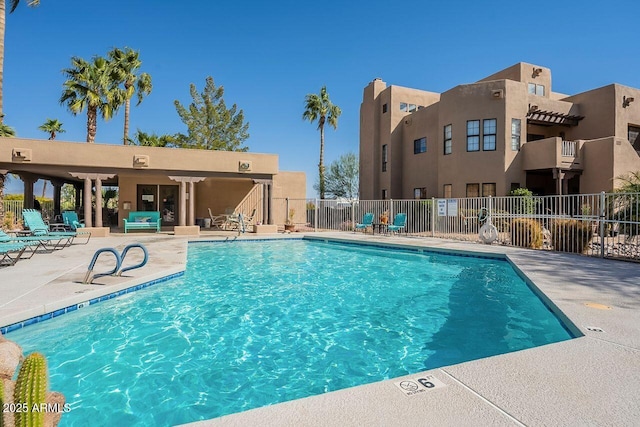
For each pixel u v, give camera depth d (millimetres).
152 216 17391
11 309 4574
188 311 5719
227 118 34250
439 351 4289
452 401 2295
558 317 4562
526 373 2713
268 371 3828
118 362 3988
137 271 7238
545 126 20969
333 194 39531
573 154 17188
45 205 20906
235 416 2121
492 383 2551
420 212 16094
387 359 4102
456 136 18938
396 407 2219
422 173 22062
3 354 2373
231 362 4031
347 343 4559
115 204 25422
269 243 14789
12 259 8141
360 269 9367
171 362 4012
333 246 14000
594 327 3785
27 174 16172
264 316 5566
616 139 16453
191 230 15805
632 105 19297
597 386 2512
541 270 7242
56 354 4152
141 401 3246
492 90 18031
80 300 5328
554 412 2172
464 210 14266
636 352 3121
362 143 27406
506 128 17781
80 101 21609
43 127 28250
